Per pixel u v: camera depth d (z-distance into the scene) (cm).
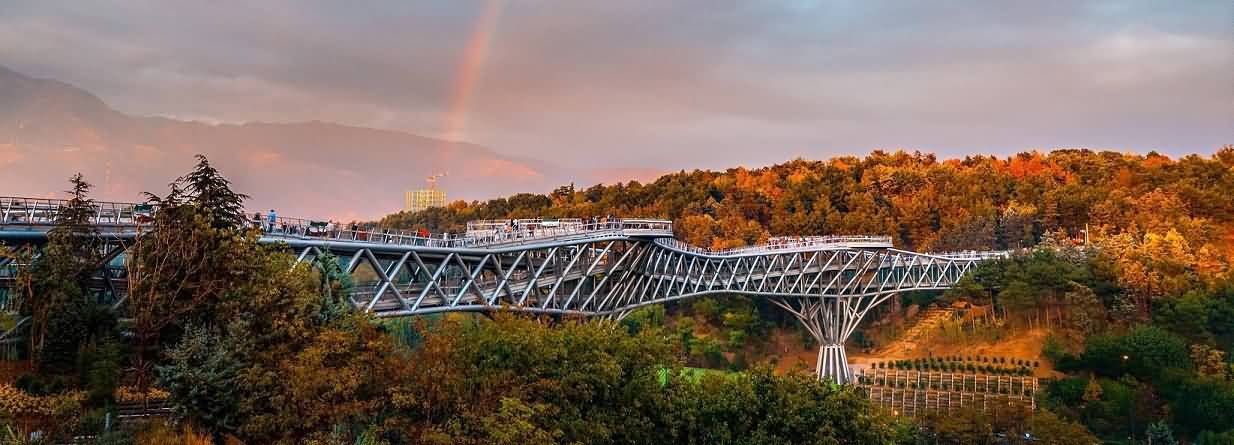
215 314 4338
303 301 4122
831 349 12362
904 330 15538
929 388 11525
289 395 3575
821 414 4278
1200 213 18338
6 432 3478
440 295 6056
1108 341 11462
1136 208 18475
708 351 13662
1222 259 15475
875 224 19650
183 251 4412
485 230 8181
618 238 7631
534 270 7112
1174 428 10050
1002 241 19100
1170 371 10688
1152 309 13338
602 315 7869
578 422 3931
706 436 4384
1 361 4091
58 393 3953
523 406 3509
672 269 9650
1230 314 12481
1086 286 13738
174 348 4147
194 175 4678
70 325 4197
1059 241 17888
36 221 4478
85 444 3606
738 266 11019
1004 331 14050
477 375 3822
